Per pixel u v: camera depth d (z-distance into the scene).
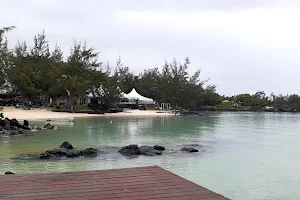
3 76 51.91
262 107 99.56
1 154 13.86
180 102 78.75
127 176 8.01
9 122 24.41
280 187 9.43
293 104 102.81
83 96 57.91
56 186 7.04
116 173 8.32
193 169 11.56
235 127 31.97
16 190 6.72
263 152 15.79
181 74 79.69
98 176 7.99
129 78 100.19
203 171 11.28
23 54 68.25
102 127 28.41
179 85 78.69
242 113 78.62
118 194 6.52
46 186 7.04
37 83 57.75
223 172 11.19
